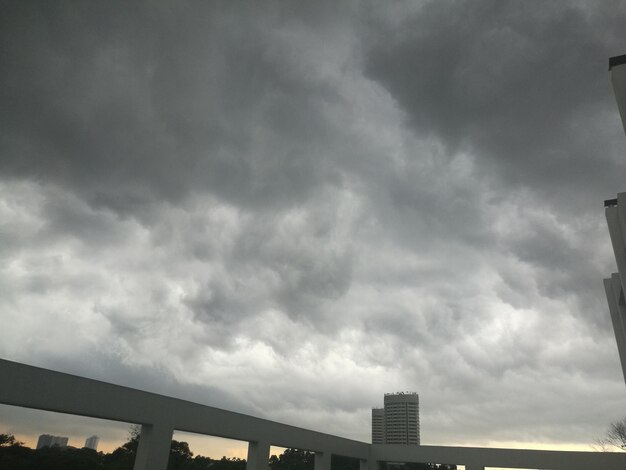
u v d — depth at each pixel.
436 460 30.95
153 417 17.88
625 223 14.38
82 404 15.55
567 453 28.44
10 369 13.80
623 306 19.53
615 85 12.95
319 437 27.72
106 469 21.22
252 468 22.42
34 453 18.80
